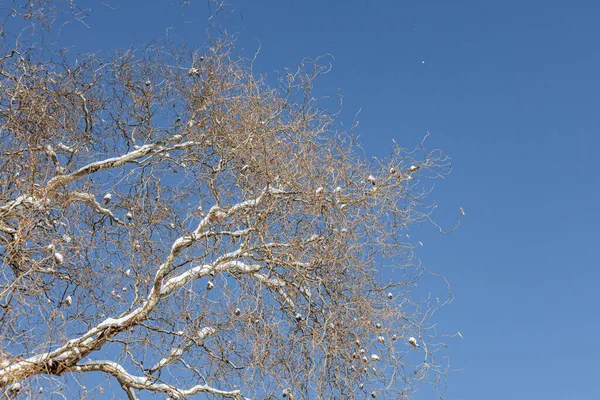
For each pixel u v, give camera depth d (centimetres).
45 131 771
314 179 756
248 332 673
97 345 662
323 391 664
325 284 718
